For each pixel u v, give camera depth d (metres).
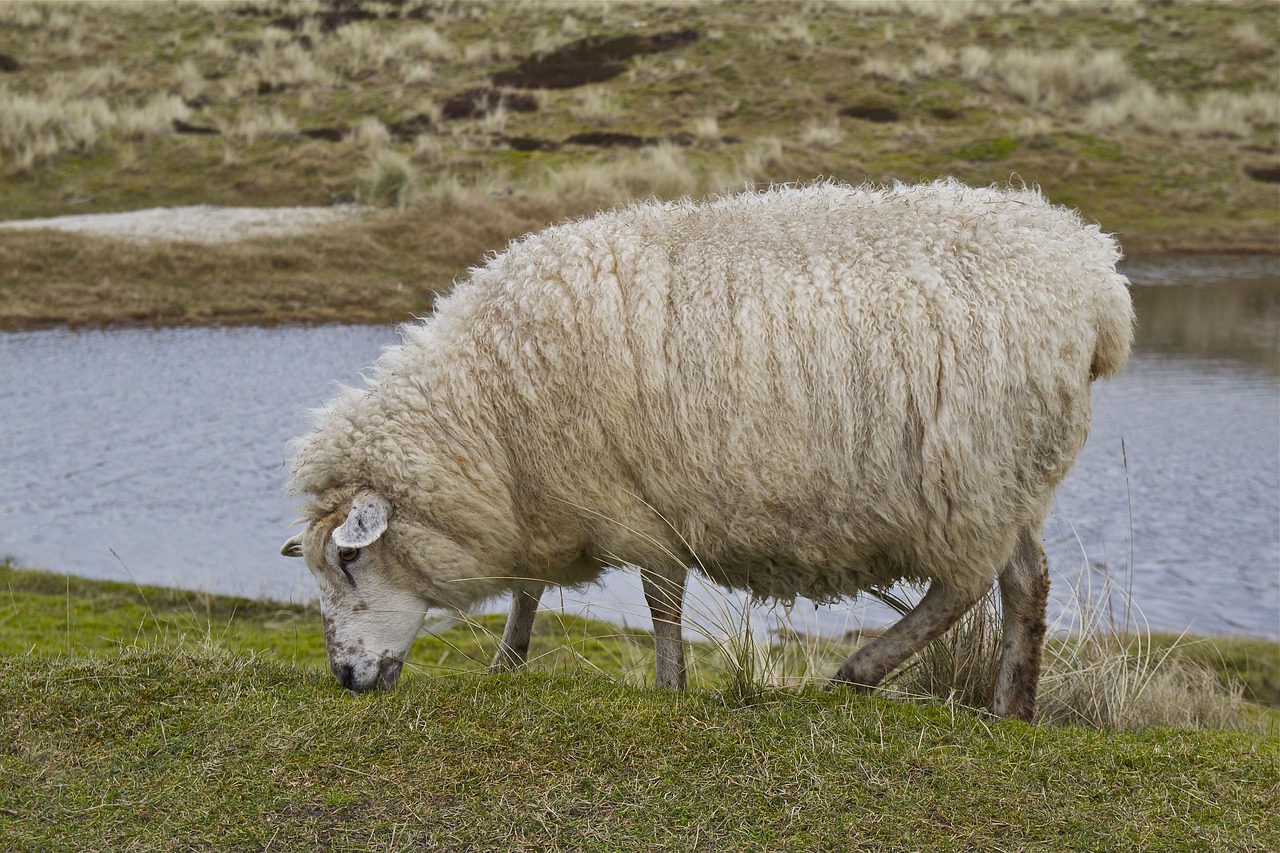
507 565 5.35
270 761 4.28
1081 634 6.29
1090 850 3.84
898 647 5.21
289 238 22.97
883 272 4.91
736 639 5.34
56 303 20.58
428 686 5.10
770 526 4.98
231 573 10.13
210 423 14.72
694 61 35.09
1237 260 25.89
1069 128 31.34
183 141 29.09
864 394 4.83
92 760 4.32
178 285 21.44
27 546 10.70
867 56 35.25
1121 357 5.16
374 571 5.21
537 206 24.08
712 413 4.89
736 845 3.81
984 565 5.03
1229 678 7.79
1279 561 10.15
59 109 30.27
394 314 20.59
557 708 4.64
